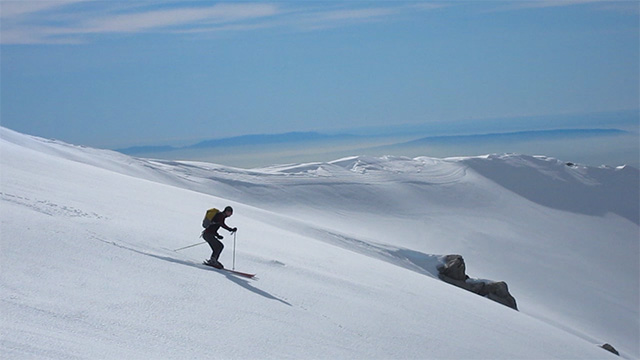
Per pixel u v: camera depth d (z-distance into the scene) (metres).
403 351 13.79
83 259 12.67
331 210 88.06
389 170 112.00
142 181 36.59
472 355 15.34
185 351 9.48
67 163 33.44
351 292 17.61
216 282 14.05
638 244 95.62
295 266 18.77
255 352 10.56
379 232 81.88
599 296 70.88
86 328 9.12
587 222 102.62
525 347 18.42
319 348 11.95
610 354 23.69
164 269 13.82
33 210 15.50
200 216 24.75
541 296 67.56
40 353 7.30
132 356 8.37
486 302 26.22
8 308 8.90
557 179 117.31
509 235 90.06
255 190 88.75
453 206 99.44
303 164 110.38
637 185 118.81
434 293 22.53
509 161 122.12
